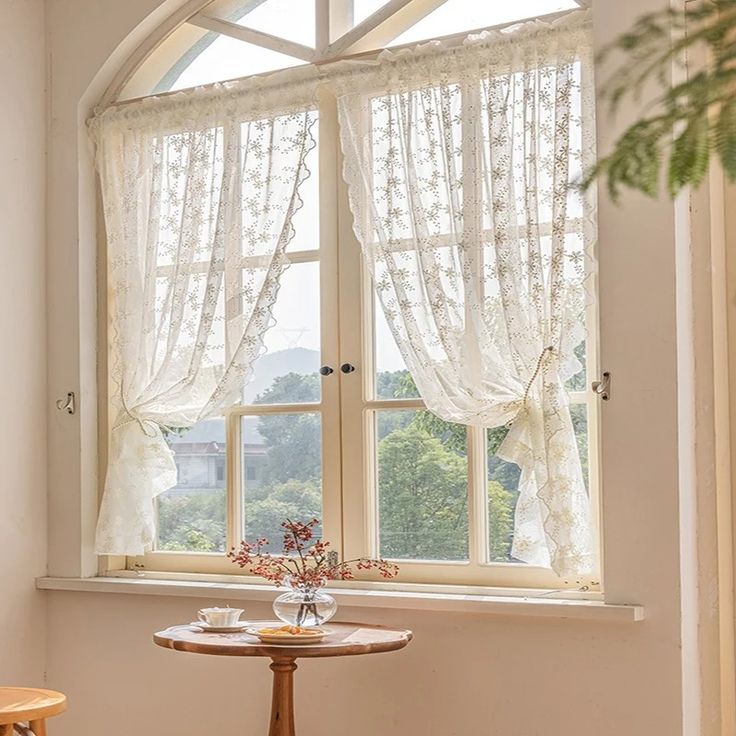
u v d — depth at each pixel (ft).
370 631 11.53
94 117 14.98
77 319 14.83
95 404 14.97
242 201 13.73
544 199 11.97
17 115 14.74
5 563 14.25
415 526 12.91
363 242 12.87
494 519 12.48
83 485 14.70
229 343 13.61
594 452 11.98
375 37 13.50
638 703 11.14
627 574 11.19
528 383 11.89
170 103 14.32
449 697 12.15
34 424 14.76
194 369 13.75
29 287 14.80
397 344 12.58
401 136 12.70
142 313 14.35
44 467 14.88
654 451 11.14
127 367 14.39
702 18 3.94
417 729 12.31
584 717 11.41
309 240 13.74
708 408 11.64
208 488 14.33
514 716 11.78
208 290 13.75
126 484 14.25
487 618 11.97
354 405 13.28
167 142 14.40
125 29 14.67
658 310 11.21
